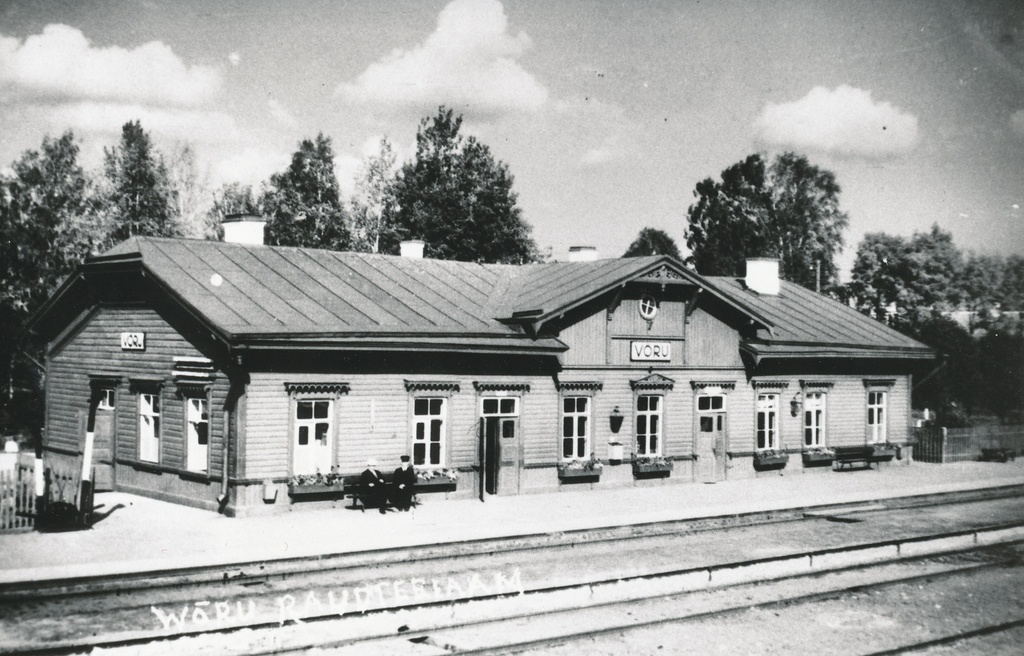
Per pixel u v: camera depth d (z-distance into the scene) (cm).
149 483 2595
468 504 2602
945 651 1456
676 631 1510
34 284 4703
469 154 6625
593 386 2955
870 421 3772
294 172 6625
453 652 1359
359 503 2511
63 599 1599
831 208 6888
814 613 1647
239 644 1370
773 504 2691
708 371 3228
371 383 2525
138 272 2602
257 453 2322
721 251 7050
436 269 3284
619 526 2306
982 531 2447
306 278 2816
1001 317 5216
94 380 2792
